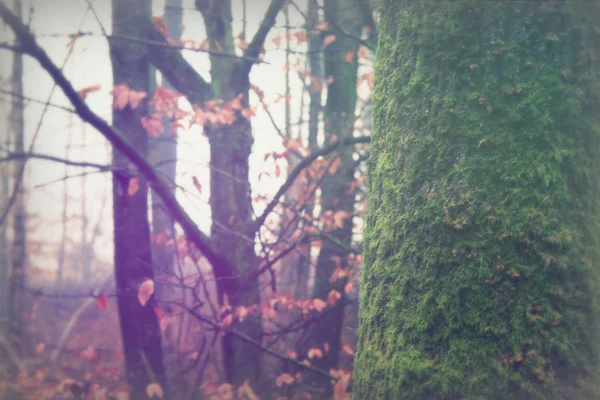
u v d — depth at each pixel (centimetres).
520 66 135
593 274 129
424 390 132
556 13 134
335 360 601
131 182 402
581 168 131
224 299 484
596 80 134
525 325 126
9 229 1020
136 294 484
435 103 144
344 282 590
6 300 920
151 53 502
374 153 169
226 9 518
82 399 518
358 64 661
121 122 498
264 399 524
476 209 133
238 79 505
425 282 138
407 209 146
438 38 145
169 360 655
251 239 503
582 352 125
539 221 128
